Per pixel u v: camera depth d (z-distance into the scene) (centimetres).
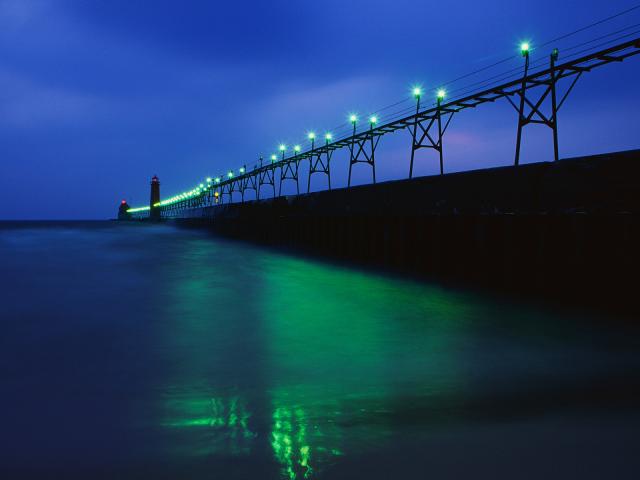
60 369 627
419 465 370
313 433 427
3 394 535
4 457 388
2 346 743
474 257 1394
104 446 406
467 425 444
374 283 1516
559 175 1137
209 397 523
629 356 692
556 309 1057
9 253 2695
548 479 350
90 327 877
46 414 476
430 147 2748
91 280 1559
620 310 990
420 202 1655
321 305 1127
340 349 731
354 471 362
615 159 1009
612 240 1012
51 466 374
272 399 518
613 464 371
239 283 1516
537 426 441
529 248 1210
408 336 820
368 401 511
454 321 948
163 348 734
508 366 641
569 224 1102
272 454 388
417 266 1662
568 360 671
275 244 3253
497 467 367
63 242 3844
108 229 7394
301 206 2844
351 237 2156
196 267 2023
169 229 7594
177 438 420
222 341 779
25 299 1180
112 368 632
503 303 1137
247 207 4088
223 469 367
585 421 453
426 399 516
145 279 1605
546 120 1903
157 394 534
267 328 878
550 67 1872
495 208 1320
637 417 462
